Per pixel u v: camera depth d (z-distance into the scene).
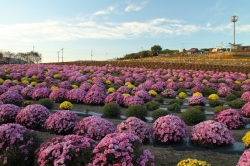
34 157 5.42
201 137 7.34
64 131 7.98
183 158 6.62
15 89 15.13
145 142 7.77
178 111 12.95
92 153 4.95
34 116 8.52
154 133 7.68
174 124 7.59
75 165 4.80
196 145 7.55
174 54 84.12
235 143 7.96
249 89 20.11
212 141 7.29
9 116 8.87
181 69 36.75
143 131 7.55
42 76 23.55
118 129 7.63
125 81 22.75
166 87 20.19
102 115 11.50
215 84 22.25
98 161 4.71
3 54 62.34
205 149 7.37
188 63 43.81
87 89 16.80
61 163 4.72
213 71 33.69
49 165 4.82
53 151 4.91
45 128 8.22
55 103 13.80
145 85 18.81
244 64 41.84
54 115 8.22
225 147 7.48
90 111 12.27
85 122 7.46
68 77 24.34
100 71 30.17
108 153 4.70
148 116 11.34
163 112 10.05
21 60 63.50
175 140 7.52
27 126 8.45
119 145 4.84
